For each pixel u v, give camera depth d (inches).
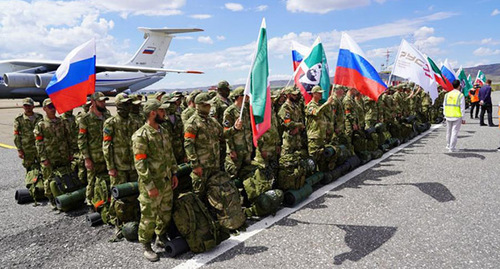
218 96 247.0
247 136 207.9
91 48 221.9
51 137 219.6
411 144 389.7
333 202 205.9
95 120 196.7
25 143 242.2
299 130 249.0
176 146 245.0
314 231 165.3
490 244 145.8
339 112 286.7
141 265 137.3
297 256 140.6
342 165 262.8
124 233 161.3
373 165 297.1
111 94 1187.3
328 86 264.8
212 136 172.9
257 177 189.6
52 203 213.0
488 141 382.9
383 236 157.0
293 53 343.3
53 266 139.9
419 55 380.5
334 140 267.0
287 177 198.7
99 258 145.3
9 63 992.2
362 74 259.6
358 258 137.5
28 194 226.8
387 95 388.8
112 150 176.9
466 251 140.5
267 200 178.5
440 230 161.2
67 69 209.9
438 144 378.3
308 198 215.8
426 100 502.9
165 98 269.6
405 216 179.5
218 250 148.3
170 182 150.6
